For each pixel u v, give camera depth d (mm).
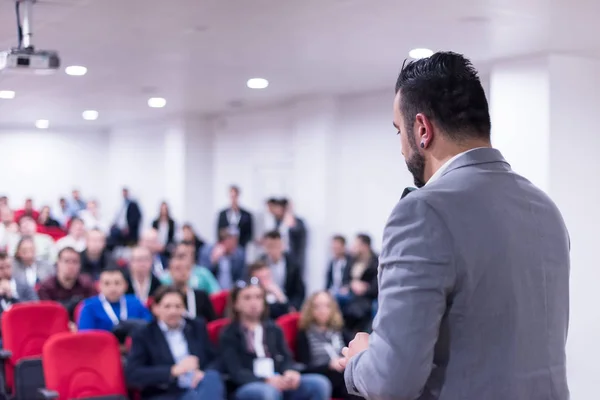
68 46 5828
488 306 1231
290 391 4875
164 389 4477
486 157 1332
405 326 1182
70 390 4090
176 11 4633
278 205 9117
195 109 10422
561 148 5871
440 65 1347
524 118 5977
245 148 10734
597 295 6023
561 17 4602
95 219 13695
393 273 1230
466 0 4234
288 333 5227
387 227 1272
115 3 4430
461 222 1234
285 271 7848
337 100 8727
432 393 1245
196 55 6188
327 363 5074
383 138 8203
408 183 7949
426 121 1341
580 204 5969
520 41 5379
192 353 4645
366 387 1221
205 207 11570
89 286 6402
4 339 4965
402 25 4934
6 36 5430
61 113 11289
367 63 6461
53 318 5117
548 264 1323
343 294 7395
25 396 4578
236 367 4773
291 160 9820
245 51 5984
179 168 11555
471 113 1326
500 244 1246
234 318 4957
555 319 1326
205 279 6914
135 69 6934
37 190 14727
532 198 1347
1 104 10016
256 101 9336
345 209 8672
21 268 6816
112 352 4242
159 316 4625
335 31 5168
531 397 1256
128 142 13680
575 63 5934
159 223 11250
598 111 6059
